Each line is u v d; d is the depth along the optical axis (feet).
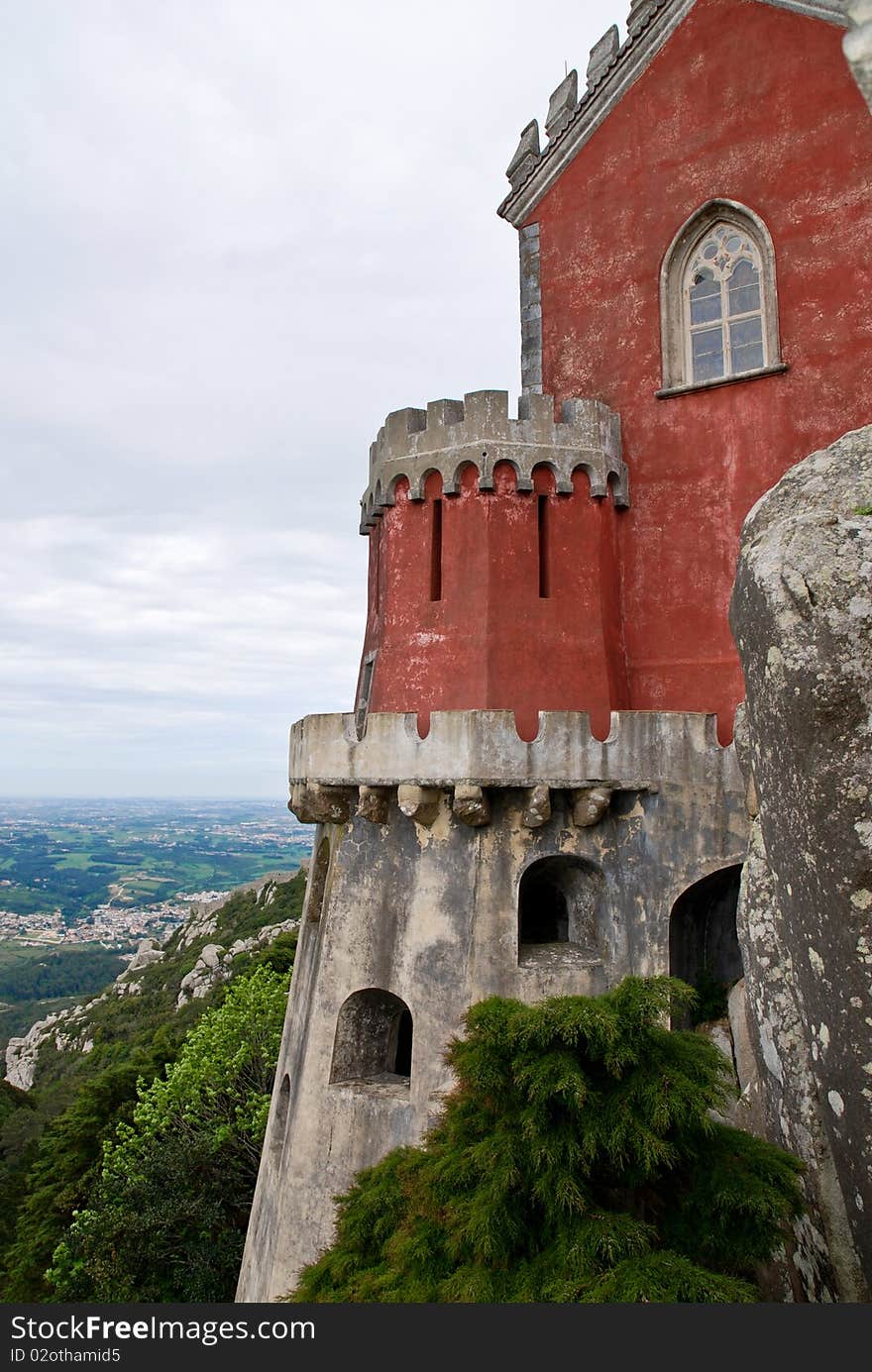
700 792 49.93
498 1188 30.71
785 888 31.58
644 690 58.03
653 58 62.64
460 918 49.88
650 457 60.23
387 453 60.44
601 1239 29.30
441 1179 33.37
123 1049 226.99
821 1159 32.42
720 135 59.41
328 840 63.00
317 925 62.49
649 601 59.00
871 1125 27.48
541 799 48.96
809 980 30.17
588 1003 33.50
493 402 57.06
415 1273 32.45
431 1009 49.49
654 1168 31.99
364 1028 54.39
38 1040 302.86
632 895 50.16
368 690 64.44
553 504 57.82
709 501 57.77
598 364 63.41
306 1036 54.54
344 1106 51.24
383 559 61.41
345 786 53.36
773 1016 35.45
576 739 49.85
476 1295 28.89
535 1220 31.63
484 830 50.52
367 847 53.67
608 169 64.28
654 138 62.28
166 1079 112.16
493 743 49.24
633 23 62.54
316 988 53.88
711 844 49.39
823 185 55.47
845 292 54.39
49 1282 85.71
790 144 56.80
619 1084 32.45
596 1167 32.89
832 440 54.08
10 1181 139.13
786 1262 34.55
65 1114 114.73
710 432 58.23
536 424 57.52
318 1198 50.78
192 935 331.57
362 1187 39.96
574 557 57.41
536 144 67.97
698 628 57.16
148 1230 78.79
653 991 33.76
